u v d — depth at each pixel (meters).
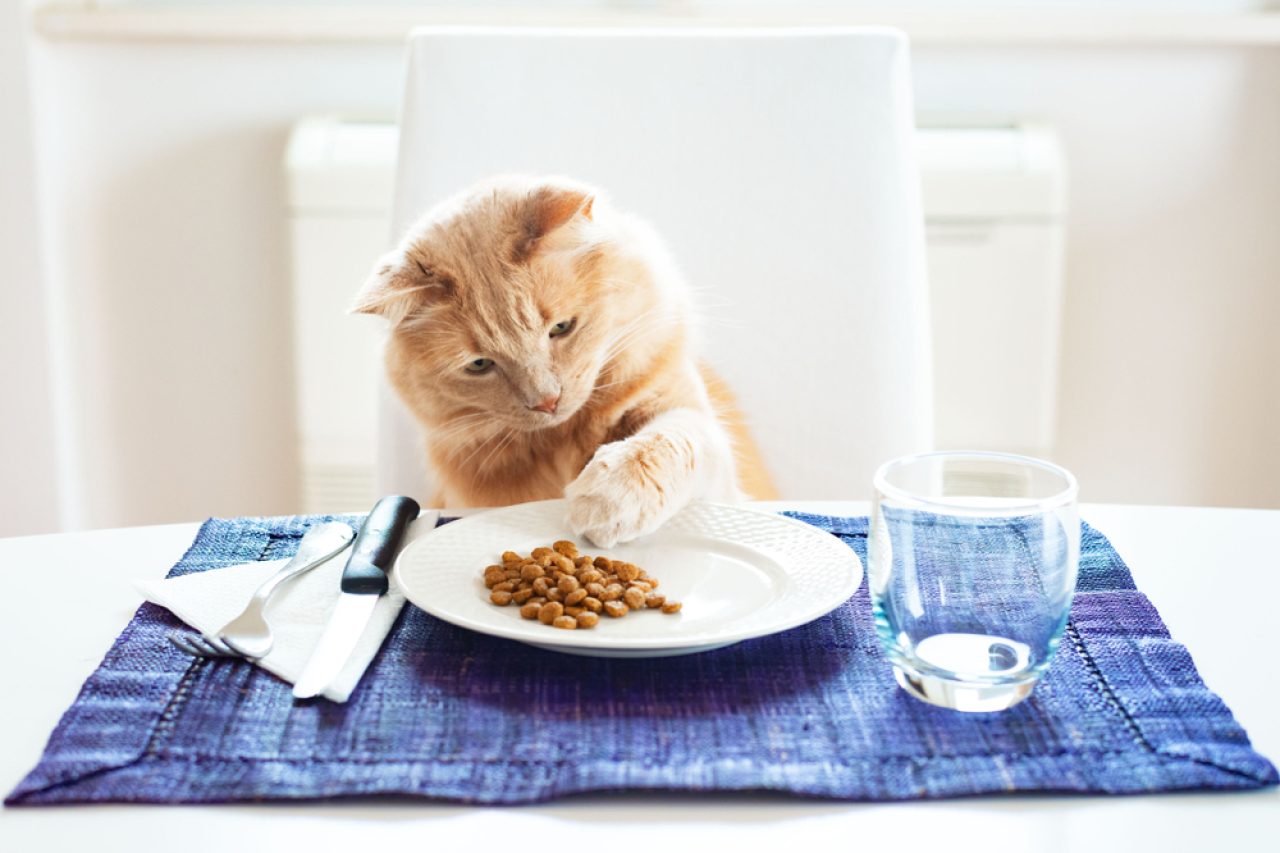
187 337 2.26
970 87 2.17
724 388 1.27
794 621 0.73
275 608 0.80
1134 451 2.33
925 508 0.68
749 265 1.26
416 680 0.72
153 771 0.63
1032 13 2.14
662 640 0.70
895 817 0.61
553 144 1.27
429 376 1.25
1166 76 2.15
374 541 0.87
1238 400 2.29
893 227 1.25
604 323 1.26
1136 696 0.70
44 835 0.59
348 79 2.17
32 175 2.08
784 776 0.62
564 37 1.27
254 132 2.18
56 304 2.17
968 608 0.69
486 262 1.22
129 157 2.18
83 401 2.27
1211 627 0.81
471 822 0.60
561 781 0.62
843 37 1.25
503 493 1.29
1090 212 2.22
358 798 0.62
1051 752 0.65
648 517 0.90
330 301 2.08
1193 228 2.22
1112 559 0.89
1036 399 2.11
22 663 0.76
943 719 0.68
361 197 2.04
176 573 0.87
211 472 2.33
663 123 1.26
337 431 2.16
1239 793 0.62
